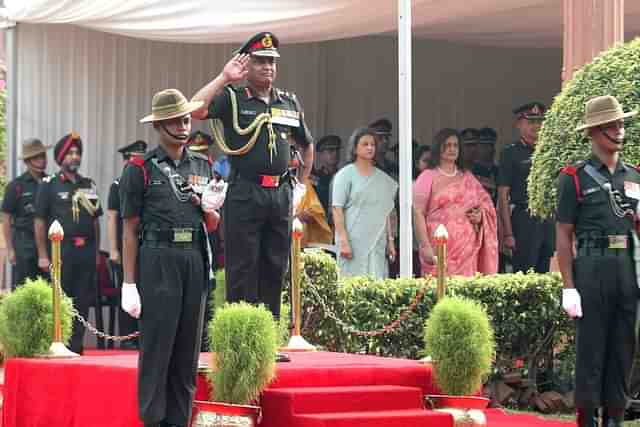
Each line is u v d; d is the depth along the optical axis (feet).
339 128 137.08
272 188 63.87
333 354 71.51
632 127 72.59
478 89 138.82
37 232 105.09
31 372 66.80
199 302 57.77
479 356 64.08
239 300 63.98
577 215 62.39
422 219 95.04
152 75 127.75
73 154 105.60
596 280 61.36
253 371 57.88
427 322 65.77
